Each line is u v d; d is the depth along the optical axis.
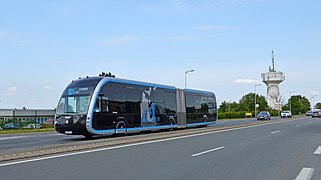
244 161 11.76
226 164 11.09
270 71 112.19
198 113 34.28
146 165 10.65
